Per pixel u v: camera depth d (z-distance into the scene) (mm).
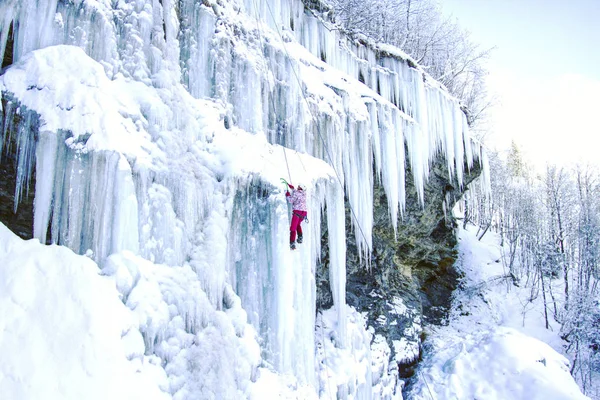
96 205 5789
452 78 20891
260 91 8711
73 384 4719
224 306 6926
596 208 27734
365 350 10883
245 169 7527
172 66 7480
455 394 12000
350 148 10922
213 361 5961
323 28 12383
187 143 7164
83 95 6027
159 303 5727
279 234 7496
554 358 12375
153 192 6320
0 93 5594
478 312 19984
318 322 10219
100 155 5871
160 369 5414
